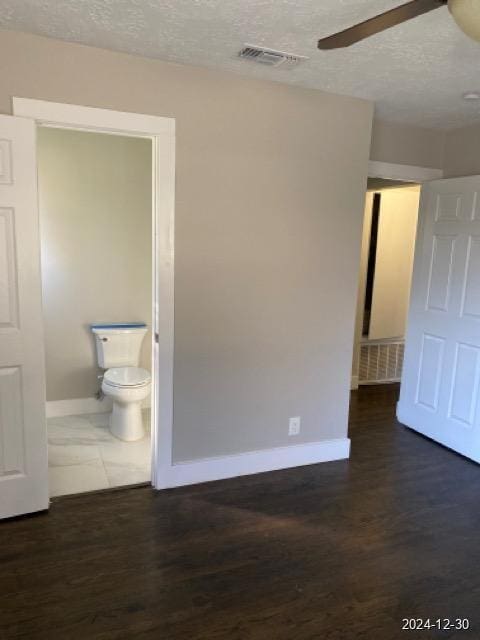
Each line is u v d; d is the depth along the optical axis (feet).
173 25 6.59
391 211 16.85
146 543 7.64
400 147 11.62
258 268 9.34
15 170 7.23
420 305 12.46
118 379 11.44
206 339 9.13
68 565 7.07
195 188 8.53
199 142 8.41
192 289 8.84
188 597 6.52
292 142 9.18
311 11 6.04
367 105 9.73
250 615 6.25
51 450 10.87
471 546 7.89
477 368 10.85
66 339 12.73
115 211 12.75
